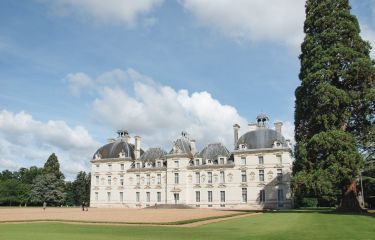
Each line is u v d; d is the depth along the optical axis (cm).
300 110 4866
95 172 9681
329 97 4288
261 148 7794
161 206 8012
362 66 4319
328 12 4775
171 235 2025
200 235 2009
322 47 4700
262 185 7650
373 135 4291
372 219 3039
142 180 9056
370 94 4250
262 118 8162
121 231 2319
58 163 11825
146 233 2167
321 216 3581
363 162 4025
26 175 13262
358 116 4597
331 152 4103
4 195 11138
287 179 7462
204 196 8225
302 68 4938
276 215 4059
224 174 8112
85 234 2120
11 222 3338
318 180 4019
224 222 3083
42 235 2072
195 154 8975
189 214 4475
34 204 11181
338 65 4478
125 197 9181
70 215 4478
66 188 12294
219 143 8600
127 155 9462
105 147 9900
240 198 7838
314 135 4247
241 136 8175
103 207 9325
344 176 3938
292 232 2067
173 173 8600
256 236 1905
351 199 4516
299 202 7700
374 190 6581
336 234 1931
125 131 9956
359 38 4653
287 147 7625
